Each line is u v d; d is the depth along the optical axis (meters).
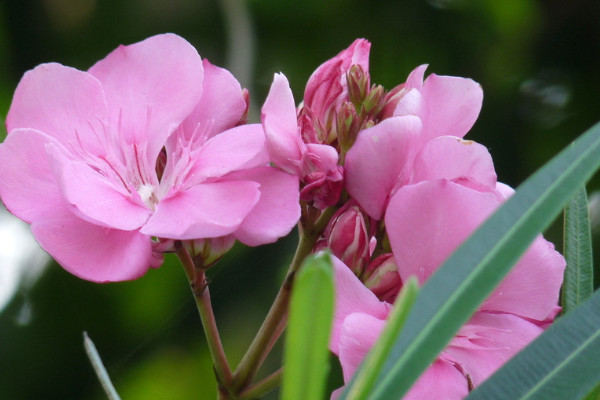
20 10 0.83
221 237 0.58
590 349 0.53
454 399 0.55
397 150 0.56
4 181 0.57
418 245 0.55
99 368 0.57
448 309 0.51
